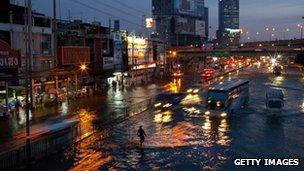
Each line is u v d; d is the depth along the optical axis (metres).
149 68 116.69
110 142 42.53
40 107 60.62
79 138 42.62
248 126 52.50
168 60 152.50
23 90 58.25
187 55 168.50
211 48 174.62
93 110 59.53
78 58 75.06
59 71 66.44
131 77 101.31
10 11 59.75
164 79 121.38
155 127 50.75
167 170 34.31
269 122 55.38
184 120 55.81
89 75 81.44
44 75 62.94
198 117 58.12
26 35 57.28
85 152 38.53
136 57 110.06
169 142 43.31
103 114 56.41
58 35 75.56
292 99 78.38
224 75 148.00
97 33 90.38
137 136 45.34
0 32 58.53
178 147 41.34
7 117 51.75
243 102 68.75
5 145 36.97
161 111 62.62
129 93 82.00
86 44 86.44
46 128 40.53
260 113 62.47
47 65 68.56
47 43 68.75
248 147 41.84
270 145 42.75
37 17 66.25
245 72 166.75
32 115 53.53
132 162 36.19
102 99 71.88
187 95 83.06
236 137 46.16
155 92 84.69
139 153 38.97
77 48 74.81
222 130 49.81
